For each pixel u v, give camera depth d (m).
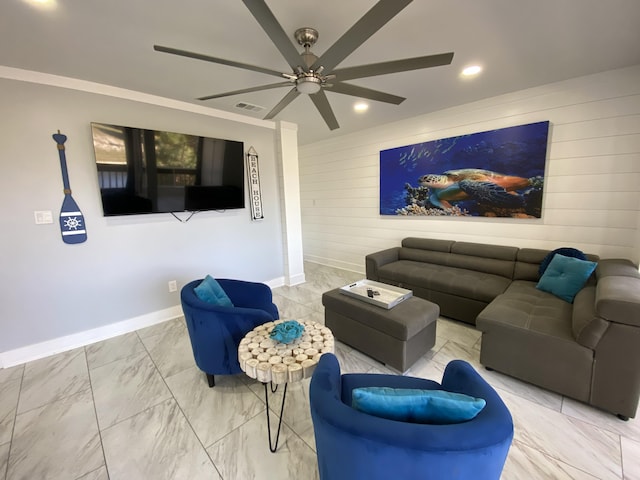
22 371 2.23
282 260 4.22
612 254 2.63
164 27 1.71
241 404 1.84
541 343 1.83
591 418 1.66
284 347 1.57
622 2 1.57
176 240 3.15
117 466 1.42
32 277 2.37
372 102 3.16
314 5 1.54
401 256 3.88
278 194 4.07
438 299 3.04
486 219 3.34
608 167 2.57
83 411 1.79
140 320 2.95
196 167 3.12
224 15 1.61
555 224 2.89
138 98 2.73
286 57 1.50
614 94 2.47
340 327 2.48
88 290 2.64
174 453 1.49
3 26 1.64
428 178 3.74
